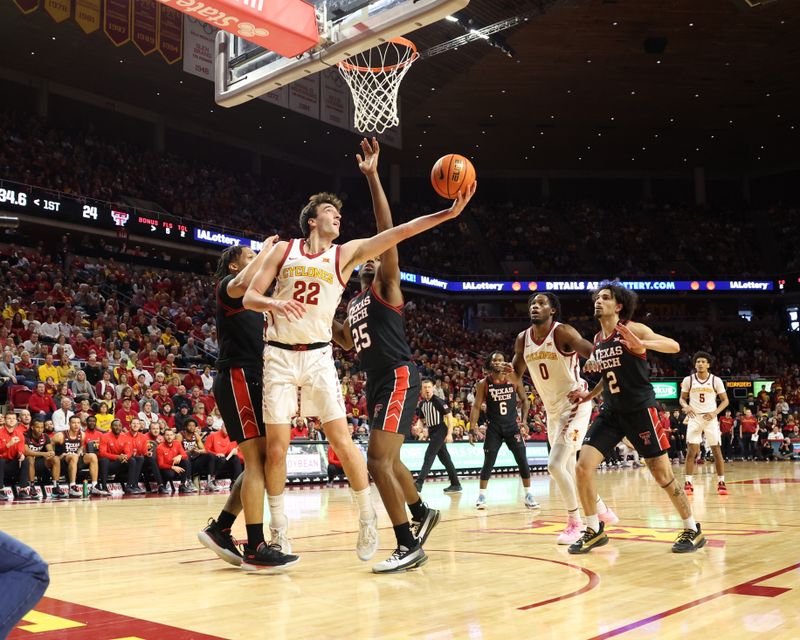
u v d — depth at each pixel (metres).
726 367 28.75
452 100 25.69
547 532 5.64
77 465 10.50
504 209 34.22
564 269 32.22
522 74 23.80
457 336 27.97
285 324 3.80
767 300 31.98
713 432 9.53
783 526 5.79
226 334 4.08
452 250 31.89
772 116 28.12
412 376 4.14
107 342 15.34
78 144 23.73
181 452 11.45
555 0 19.22
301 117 25.77
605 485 11.23
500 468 15.95
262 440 3.97
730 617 2.72
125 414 11.65
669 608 2.88
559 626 2.60
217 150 28.20
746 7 19.73
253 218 27.31
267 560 3.81
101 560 4.29
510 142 30.25
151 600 3.10
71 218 20.25
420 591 3.26
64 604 3.02
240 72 8.09
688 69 23.80
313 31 6.87
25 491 10.07
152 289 20.36
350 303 4.39
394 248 4.07
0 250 19.23
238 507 4.04
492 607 2.92
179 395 13.03
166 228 22.38
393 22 6.70
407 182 33.16
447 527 6.02
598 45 22.00
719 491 9.46
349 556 4.39
